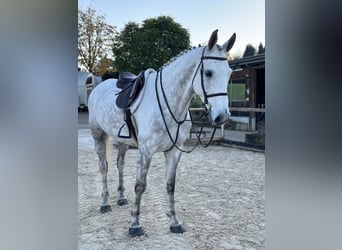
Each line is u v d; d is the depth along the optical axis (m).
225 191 3.48
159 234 2.30
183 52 2.21
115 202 3.06
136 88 2.34
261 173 4.38
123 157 3.00
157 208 2.89
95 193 3.39
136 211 2.30
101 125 2.82
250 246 2.09
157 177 4.14
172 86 2.15
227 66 1.96
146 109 2.23
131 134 2.43
